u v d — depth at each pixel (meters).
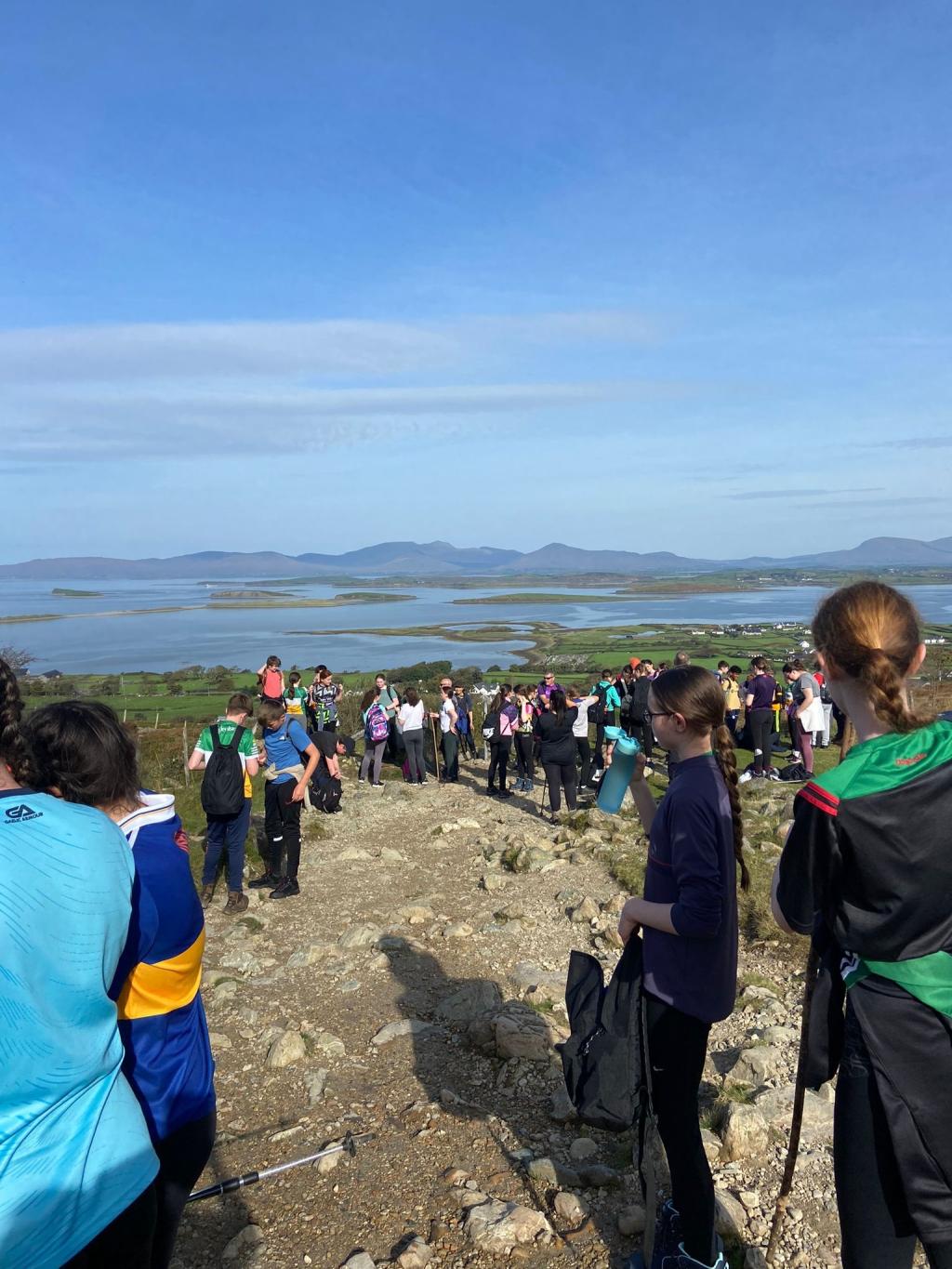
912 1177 1.85
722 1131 3.65
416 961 6.00
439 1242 3.16
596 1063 2.68
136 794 2.35
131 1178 1.80
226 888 8.05
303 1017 5.17
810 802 1.95
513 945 6.28
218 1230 3.27
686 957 2.64
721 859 2.58
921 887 1.86
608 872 8.13
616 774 3.10
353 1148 3.73
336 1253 3.12
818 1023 2.09
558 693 10.88
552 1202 3.35
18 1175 1.64
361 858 9.02
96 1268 1.84
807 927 2.04
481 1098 4.16
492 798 12.78
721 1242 2.83
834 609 2.08
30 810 1.75
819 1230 3.12
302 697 16.12
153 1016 2.27
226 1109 4.16
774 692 13.12
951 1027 1.87
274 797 7.71
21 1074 1.66
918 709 1.97
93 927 1.75
